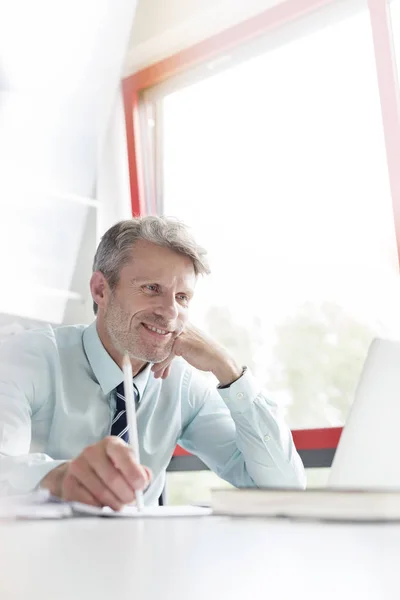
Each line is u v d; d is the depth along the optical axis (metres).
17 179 2.46
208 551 0.27
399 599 0.16
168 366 1.54
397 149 2.15
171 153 2.81
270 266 2.46
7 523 0.54
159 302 1.50
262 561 0.23
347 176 2.31
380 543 0.30
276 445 1.46
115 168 2.81
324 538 0.33
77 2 2.57
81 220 2.66
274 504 0.56
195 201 2.72
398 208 2.14
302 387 2.29
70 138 2.66
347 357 2.22
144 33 2.75
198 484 2.29
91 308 2.64
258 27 2.49
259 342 2.43
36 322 2.47
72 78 2.65
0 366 1.42
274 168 2.50
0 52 2.44
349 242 2.28
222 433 1.63
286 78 2.48
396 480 0.77
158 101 2.84
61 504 0.70
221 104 2.66
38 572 0.21
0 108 2.46
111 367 1.52
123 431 1.48
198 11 2.58
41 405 1.46
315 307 2.32
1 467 0.94
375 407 0.80
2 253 2.41
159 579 0.19
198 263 1.58
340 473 0.80
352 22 2.31
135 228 1.55
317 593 0.17
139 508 0.81
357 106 2.30
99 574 0.20
